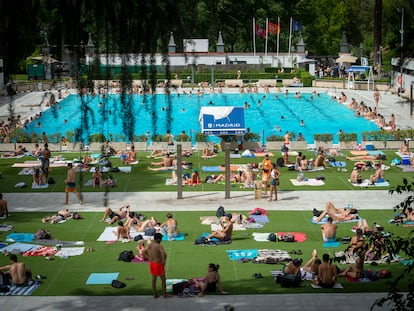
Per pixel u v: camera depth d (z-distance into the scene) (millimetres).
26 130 52031
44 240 26156
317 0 102812
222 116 45281
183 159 42344
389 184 35656
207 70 83688
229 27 61750
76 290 21109
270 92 76562
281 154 43688
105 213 29047
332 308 19594
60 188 35000
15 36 13688
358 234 22938
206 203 32062
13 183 36188
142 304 19969
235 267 23125
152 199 32781
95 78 14383
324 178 37094
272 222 28719
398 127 53906
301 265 23094
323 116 62062
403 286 20875
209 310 19531
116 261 23750
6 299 20375
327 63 103750
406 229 27375
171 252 24766
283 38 97875
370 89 76250
